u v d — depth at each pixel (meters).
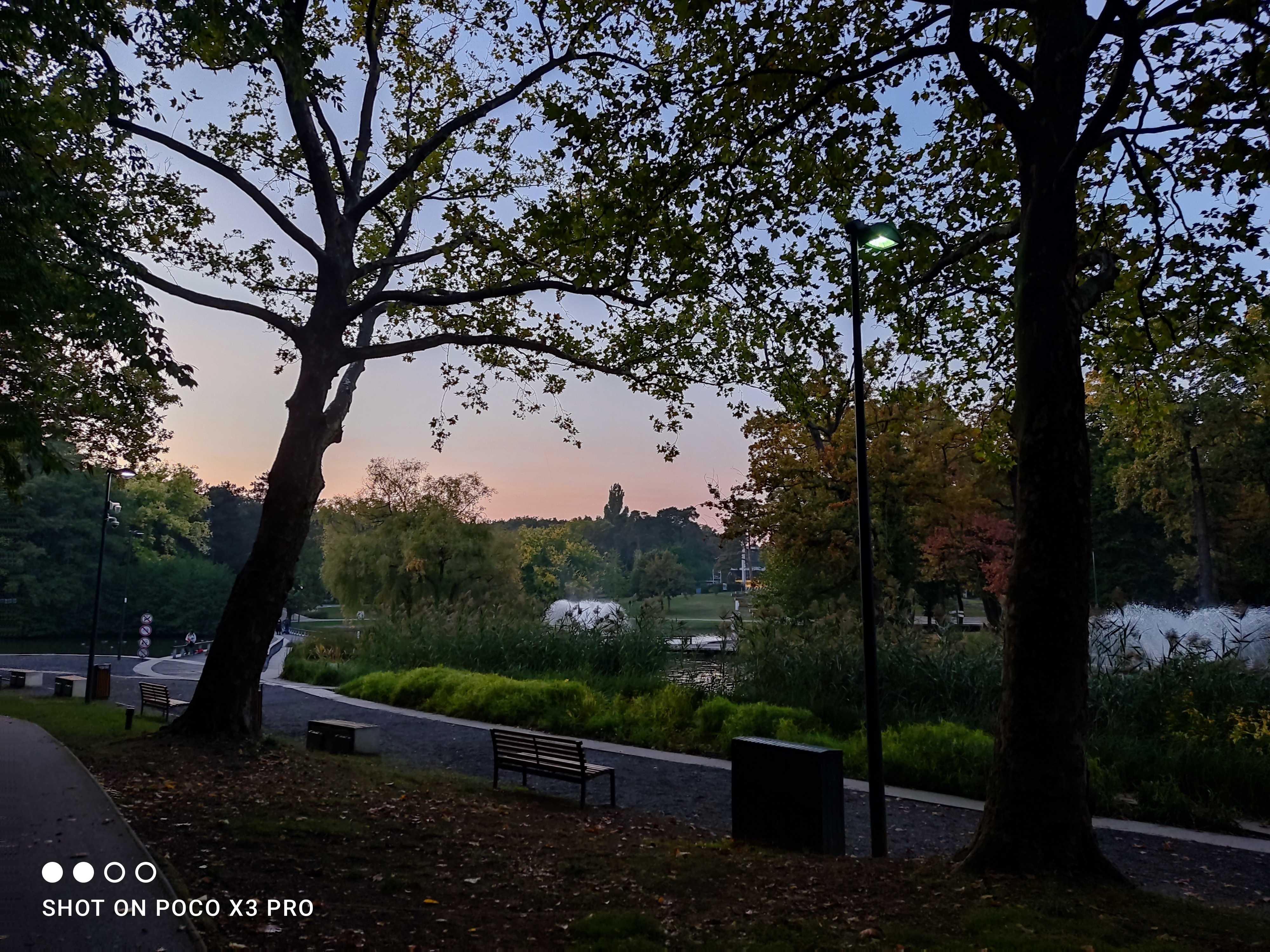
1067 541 6.55
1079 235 11.60
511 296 13.99
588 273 12.30
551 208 10.97
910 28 8.93
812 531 27.61
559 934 5.12
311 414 13.08
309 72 9.85
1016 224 9.01
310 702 21.16
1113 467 46.81
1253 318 14.23
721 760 14.13
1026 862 6.28
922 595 38.22
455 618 24.97
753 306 12.64
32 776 8.83
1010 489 35.62
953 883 6.09
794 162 10.88
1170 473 38.72
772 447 28.39
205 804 8.01
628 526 154.00
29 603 66.19
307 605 97.19
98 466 21.28
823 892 6.10
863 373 9.20
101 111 9.40
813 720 14.88
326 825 7.52
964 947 4.72
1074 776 6.42
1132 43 6.53
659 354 15.14
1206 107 7.61
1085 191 11.43
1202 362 14.95
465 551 49.31
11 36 7.51
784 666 16.91
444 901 5.70
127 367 16.05
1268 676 13.93
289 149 15.52
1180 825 10.49
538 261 14.62
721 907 5.80
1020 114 7.42
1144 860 8.93
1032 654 6.54
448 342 14.34
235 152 15.16
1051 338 6.82
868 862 7.17
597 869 6.89
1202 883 8.10
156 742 11.54
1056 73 7.18
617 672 20.91
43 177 8.33
